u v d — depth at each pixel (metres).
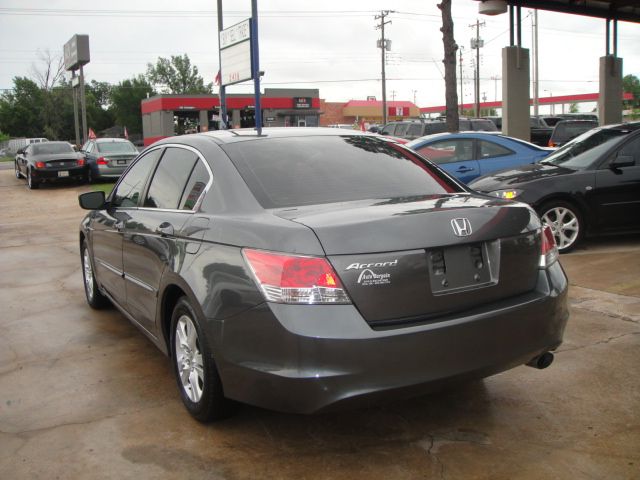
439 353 2.94
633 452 3.21
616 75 18.97
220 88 18.66
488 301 3.17
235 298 3.05
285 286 2.87
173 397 4.03
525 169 8.45
